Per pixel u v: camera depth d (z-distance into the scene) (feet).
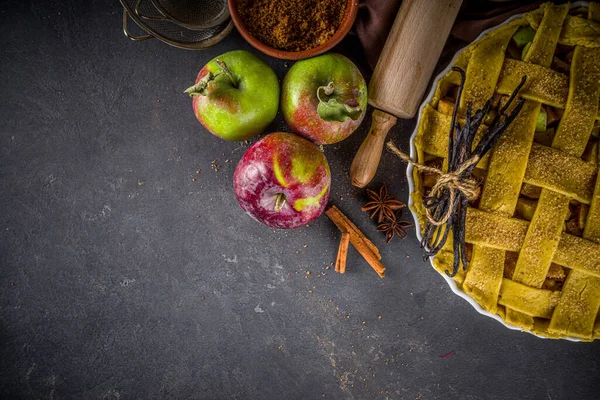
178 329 2.10
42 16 2.01
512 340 2.05
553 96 1.56
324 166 1.70
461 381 2.07
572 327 1.60
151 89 2.03
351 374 2.09
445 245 1.65
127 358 2.11
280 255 2.06
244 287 2.07
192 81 2.02
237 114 1.67
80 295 2.10
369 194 2.00
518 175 1.55
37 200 2.08
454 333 2.06
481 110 1.51
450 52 1.96
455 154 1.53
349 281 2.06
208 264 2.07
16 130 2.06
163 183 2.05
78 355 2.11
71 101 2.04
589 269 1.57
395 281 2.05
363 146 1.85
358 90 1.70
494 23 1.82
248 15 1.72
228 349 2.10
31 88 2.04
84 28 2.01
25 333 2.11
